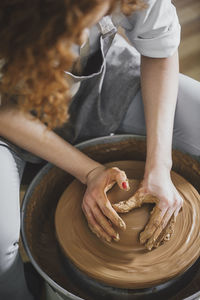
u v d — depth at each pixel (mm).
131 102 1370
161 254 1063
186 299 944
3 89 826
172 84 1230
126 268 1048
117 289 1111
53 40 685
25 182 1521
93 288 1140
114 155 1391
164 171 1147
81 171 1188
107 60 1333
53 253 1265
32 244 1193
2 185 1064
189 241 1085
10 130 1104
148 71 1244
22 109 871
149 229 1057
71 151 1182
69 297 979
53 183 1321
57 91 817
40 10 649
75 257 1081
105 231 1091
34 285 1329
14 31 674
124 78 1336
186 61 2072
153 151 1174
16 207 1085
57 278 1200
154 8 1129
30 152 1252
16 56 705
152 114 1213
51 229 1316
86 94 1289
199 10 2354
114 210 1080
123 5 876
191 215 1137
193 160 1283
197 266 1184
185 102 1302
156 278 1026
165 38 1181
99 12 719
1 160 1103
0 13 666
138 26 1171
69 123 1328
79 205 1188
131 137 1321
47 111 867
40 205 1290
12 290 1165
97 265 1062
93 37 1190
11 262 1086
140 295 1102
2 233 1025
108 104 1352
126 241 1078
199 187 1322
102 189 1118
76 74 1241
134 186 1162
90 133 1417
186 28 2256
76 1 647
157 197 1102
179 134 1328
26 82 772
